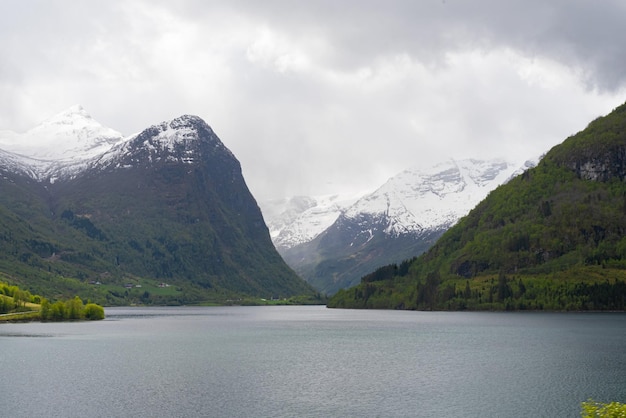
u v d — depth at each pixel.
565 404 121.31
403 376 151.62
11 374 155.75
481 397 127.44
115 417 113.31
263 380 147.38
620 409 67.62
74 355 193.25
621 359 175.50
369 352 199.25
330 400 125.88
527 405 120.69
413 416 113.75
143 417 113.31
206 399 127.00
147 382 145.12
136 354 196.00
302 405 121.69
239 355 193.50
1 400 126.06
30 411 117.50
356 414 115.19
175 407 120.31
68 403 123.50
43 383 143.62
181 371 160.88
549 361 172.75
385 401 124.69
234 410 118.12
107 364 173.38
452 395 129.50
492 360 176.12
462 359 179.25
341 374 155.25
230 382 145.12
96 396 129.75
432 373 155.50
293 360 181.12
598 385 137.88
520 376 149.75
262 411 117.31
